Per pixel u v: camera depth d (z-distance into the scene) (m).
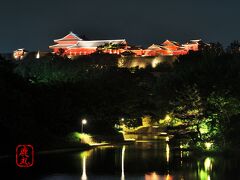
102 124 103.56
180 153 72.19
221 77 84.06
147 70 174.12
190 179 47.03
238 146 70.62
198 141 72.12
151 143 101.06
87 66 176.12
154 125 126.19
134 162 61.53
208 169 54.12
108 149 82.69
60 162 60.91
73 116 91.00
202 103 73.44
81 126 94.06
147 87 129.62
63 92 93.88
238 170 53.06
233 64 97.50
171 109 80.56
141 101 118.31
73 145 80.50
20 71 149.50
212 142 71.06
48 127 82.12
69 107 89.81
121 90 113.69
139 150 80.38
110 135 101.56
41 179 47.09
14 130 68.75
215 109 72.19
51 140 77.00
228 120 72.50
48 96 85.31
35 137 72.38
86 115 97.19
